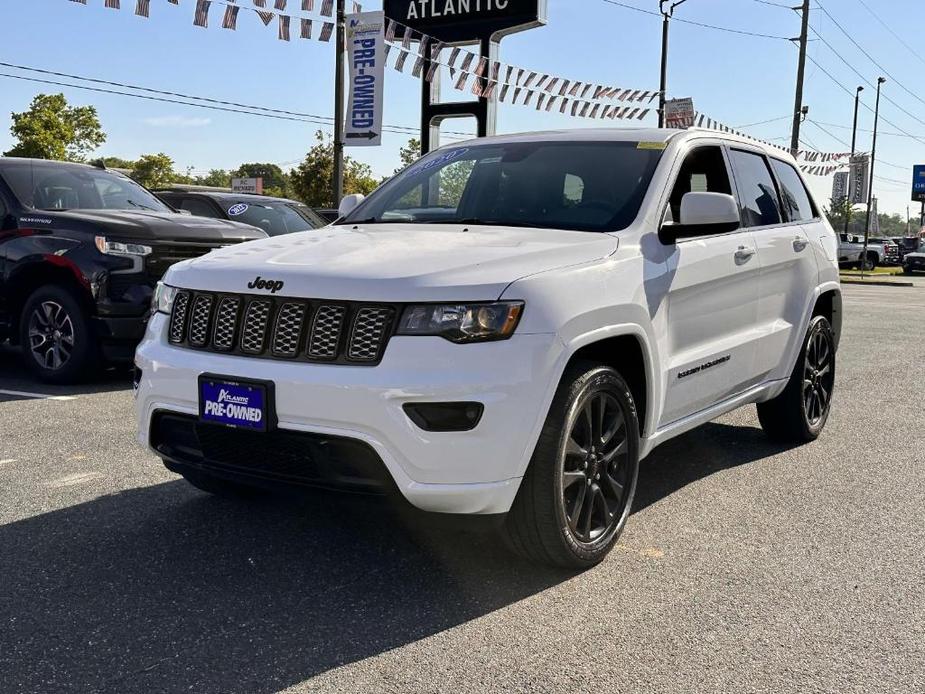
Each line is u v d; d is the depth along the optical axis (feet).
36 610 10.39
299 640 9.75
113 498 14.44
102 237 23.38
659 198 13.62
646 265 12.65
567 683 8.91
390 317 10.31
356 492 10.50
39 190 25.73
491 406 10.13
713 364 14.55
